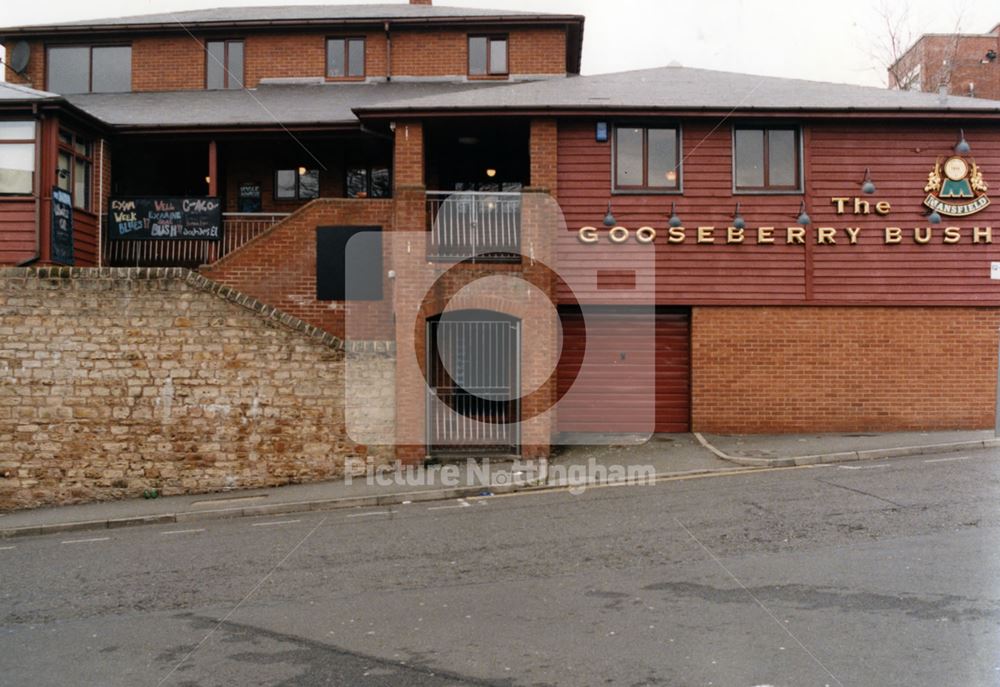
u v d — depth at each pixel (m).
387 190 20.06
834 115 15.05
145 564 9.12
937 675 5.27
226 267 15.93
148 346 13.22
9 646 6.54
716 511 10.08
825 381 15.41
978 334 15.40
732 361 15.49
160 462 13.20
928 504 9.70
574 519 10.20
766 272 15.47
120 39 22.72
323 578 8.13
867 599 6.71
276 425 13.40
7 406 13.05
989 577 7.12
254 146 19.70
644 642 6.03
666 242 15.48
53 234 15.54
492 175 19.12
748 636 6.05
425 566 8.39
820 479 11.61
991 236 15.39
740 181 15.58
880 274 15.41
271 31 22.69
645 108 15.05
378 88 21.81
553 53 22.39
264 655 6.08
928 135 15.44
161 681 5.66
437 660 5.85
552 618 6.63
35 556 9.91
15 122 15.80
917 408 15.34
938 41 33.94
